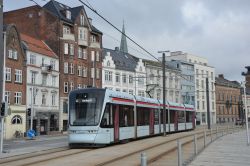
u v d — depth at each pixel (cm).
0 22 2153
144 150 2327
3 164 1705
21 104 5350
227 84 11975
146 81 8312
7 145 3195
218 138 3419
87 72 6900
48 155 2073
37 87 5700
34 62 5716
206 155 1936
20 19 6681
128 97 3036
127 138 2931
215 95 11275
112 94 2705
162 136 3831
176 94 9462
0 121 2308
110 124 2620
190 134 4225
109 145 2723
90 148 2495
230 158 1795
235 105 12319
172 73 9325
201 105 10606
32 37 6281
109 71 7362
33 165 1639
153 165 1616
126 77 7750
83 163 1681
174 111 4481
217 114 11319
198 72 10556
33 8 6569
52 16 6438
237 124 8862
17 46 5341
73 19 6731
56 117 6100
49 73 6000
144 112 3409
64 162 1727
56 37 6375
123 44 11700
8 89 5119
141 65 8169
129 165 1622
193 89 10275
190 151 2216
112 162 1728
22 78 5409
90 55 7012
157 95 8662
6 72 5097
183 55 10619
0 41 2158
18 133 5147
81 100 2573
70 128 2542
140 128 3250
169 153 2130
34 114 5569
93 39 7188
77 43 6706
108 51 7762
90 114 2525
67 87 6406
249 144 2639
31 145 3073
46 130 5847
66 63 6438
